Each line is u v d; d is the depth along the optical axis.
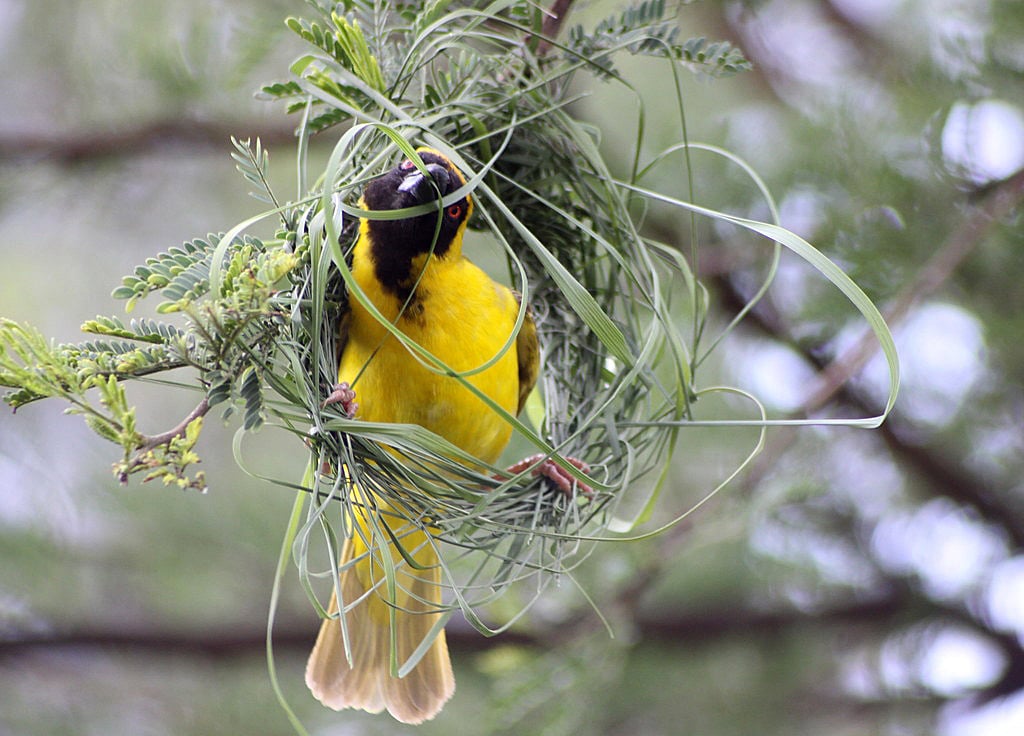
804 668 11.23
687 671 11.25
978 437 10.45
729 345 10.75
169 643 11.57
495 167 7.55
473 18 6.88
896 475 10.78
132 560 11.88
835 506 10.90
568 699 9.51
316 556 11.76
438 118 6.86
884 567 10.98
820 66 11.50
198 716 11.50
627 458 6.93
